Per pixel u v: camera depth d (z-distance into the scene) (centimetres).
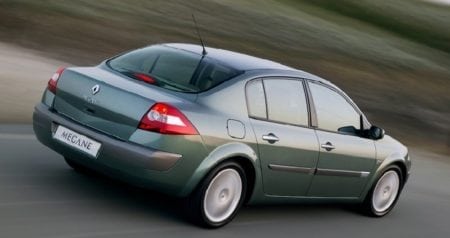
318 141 634
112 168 539
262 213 671
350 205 760
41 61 1554
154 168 521
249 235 592
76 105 571
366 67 2859
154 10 2839
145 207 605
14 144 761
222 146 550
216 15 3103
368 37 3853
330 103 665
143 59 610
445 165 1294
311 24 3619
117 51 1970
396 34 4491
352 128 689
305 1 4722
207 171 545
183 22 2748
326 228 673
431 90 2705
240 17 3203
